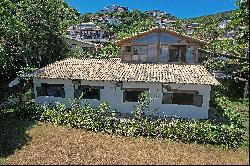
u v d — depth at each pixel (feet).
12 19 92.43
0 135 62.95
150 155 52.26
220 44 123.54
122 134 63.72
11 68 103.81
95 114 67.46
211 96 88.48
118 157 51.31
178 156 51.55
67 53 119.14
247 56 50.80
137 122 64.18
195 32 256.93
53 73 80.64
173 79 72.90
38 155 52.65
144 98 73.41
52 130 66.03
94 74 78.28
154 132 62.54
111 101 77.87
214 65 119.85
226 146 57.52
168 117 74.74
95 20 401.70
